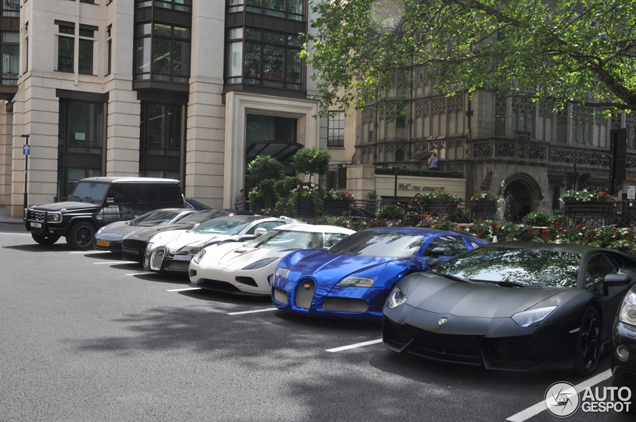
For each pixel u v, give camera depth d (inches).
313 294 290.5
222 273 358.9
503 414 174.6
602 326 225.1
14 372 199.6
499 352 202.4
